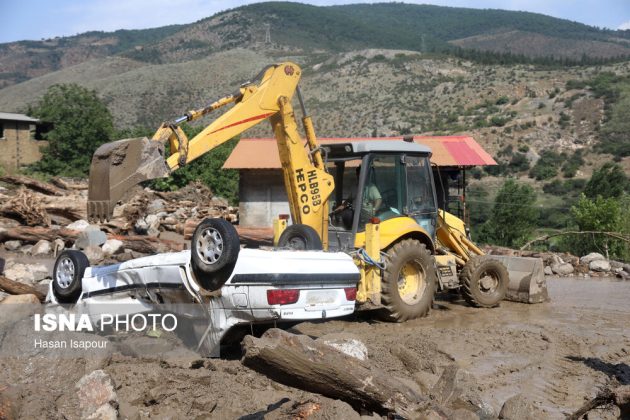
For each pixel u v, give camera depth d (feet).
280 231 33.45
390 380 16.79
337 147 34.17
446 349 27.68
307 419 16.08
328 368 16.15
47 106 164.25
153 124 490.90
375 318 33.78
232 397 19.33
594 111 309.42
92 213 27.02
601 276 57.00
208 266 22.00
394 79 472.44
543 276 41.70
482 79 433.07
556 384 24.11
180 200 90.02
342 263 25.09
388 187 34.19
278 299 22.80
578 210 80.48
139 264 24.03
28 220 57.26
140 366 21.59
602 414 20.89
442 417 16.99
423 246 33.96
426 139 76.43
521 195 97.71
